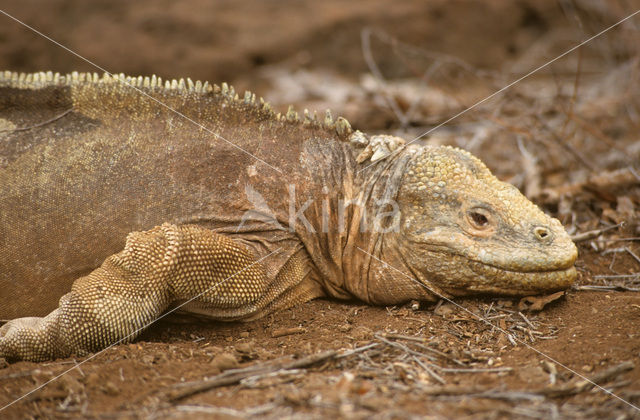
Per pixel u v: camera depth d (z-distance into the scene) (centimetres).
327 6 2556
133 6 2514
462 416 621
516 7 2559
